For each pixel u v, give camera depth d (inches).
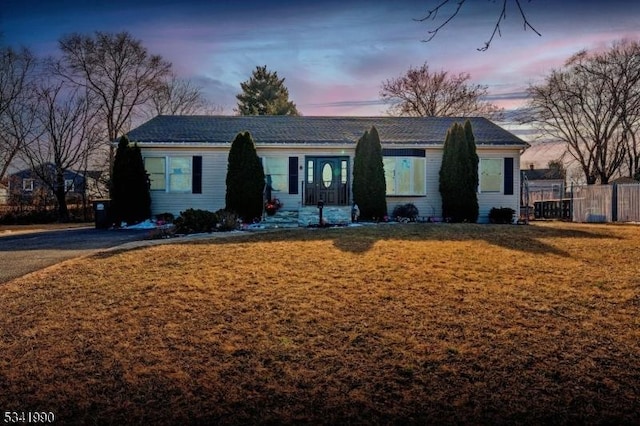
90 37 1213.7
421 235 467.8
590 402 159.6
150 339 208.5
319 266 324.8
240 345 202.5
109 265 326.3
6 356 193.2
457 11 172.1
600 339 204.4
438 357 190.7
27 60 1171.9
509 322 223.8
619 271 310.0
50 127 1224.8
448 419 151.7
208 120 844.0
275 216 692.7
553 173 1831.9
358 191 690.2
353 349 198.4
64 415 155.1
